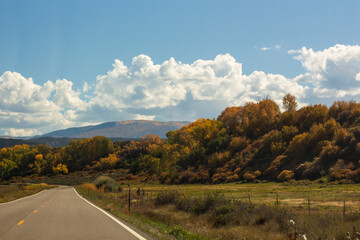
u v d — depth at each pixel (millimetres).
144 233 11266
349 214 14844
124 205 26578
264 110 120000
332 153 74438
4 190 50156
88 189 58719
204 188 69125
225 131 131000
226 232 12312
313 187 58188
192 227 14266
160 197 27609
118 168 167500
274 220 14359
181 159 118438
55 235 10609
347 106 102625
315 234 11211
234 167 95812
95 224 13641
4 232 11180
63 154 193000
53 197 37719
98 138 195000
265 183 76750
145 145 186250
